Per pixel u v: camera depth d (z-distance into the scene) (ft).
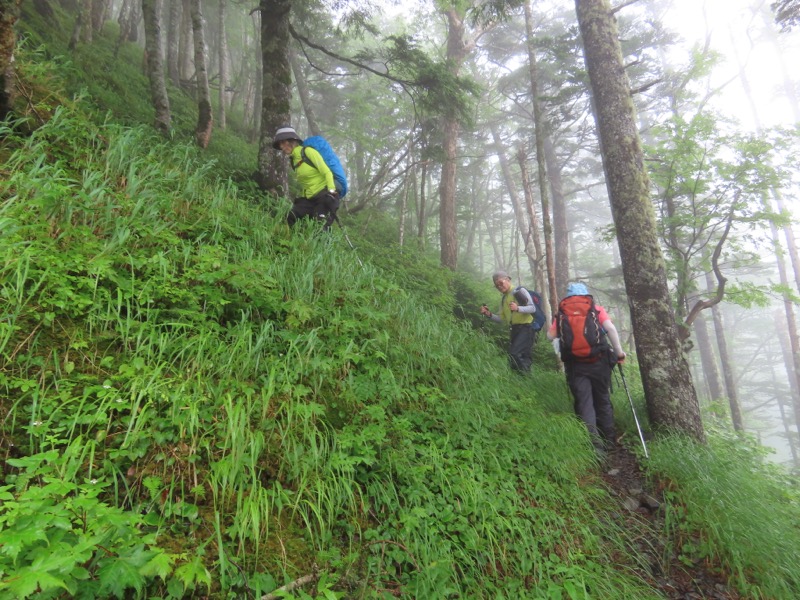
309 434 7.43
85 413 6.11
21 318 7.05
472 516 8.09
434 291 25.55
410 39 26.03
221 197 14.12
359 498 7.51
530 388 17.46
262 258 12.01
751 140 23.17
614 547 9.28
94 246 8.67
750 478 12.32
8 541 3.69
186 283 9.55
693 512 10.03
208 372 7.88
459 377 13.26
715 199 24.84
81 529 4.38
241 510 5.98
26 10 26.66
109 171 12.17
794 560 8.98
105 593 4.17
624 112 16.03
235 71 63.05
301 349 9.80
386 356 11.46
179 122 28.66
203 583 5.02
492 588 6.89
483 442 10.69
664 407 14.33
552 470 10.96
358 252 20.21
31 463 4.82
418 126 45.34
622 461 13.29
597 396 14.56
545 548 8.31
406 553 6.72
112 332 7.80
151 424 6.32
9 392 6.07
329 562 6.14
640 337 15.06
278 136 16.99
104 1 44.11
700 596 8.34
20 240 7.74
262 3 21.22
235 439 6.21
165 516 5.33
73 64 22.72
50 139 12.28
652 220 15.48
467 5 27.32
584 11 17.03
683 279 24.13
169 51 42.09
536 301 19.88
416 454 9.13
